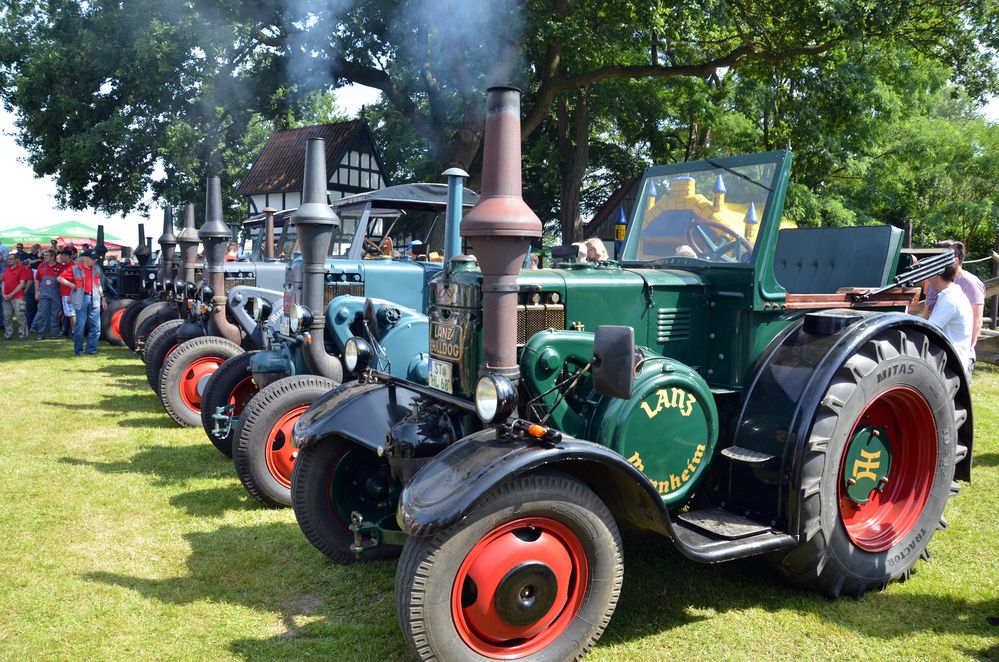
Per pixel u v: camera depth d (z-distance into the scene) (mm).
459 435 3332
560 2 15336
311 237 4773
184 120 17844
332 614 3225
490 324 2764
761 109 18125
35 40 17406
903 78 18859
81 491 4797
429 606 2473
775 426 3164
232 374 5430
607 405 3008
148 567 3676
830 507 3154
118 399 7879
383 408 3633
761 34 15211
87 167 16922
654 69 15977
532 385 2969
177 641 2975
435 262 7141
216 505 4578
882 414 3557
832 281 4566
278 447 4492
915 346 3475
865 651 2889
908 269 4152
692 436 3146
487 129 2738
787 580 3375
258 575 3604
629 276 3361
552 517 2631
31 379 9055
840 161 18031
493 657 2594
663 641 2959
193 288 8305
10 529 4141
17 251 13289
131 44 16078
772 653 2879
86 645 2932
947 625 3086
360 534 3191
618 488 2816
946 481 3561
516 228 2654
